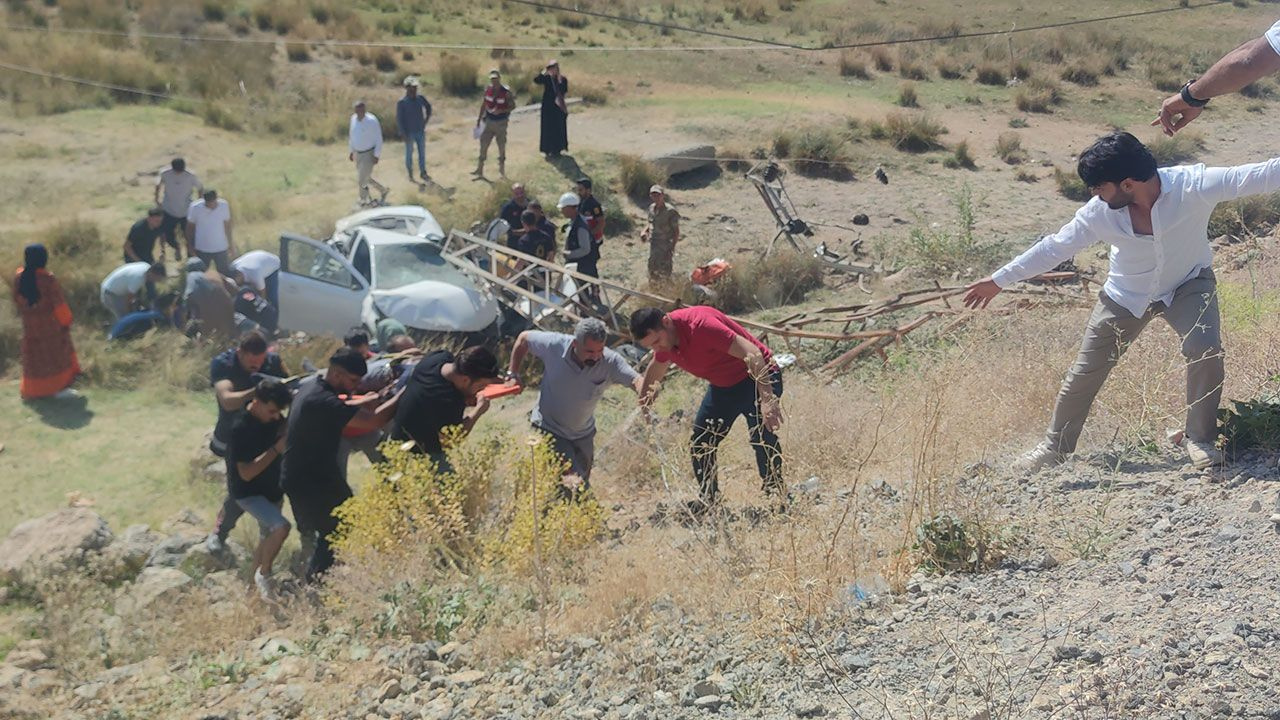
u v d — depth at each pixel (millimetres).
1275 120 24531
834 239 16609
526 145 20453
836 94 25781
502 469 6371
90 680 4965
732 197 18797
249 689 4504
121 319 11594
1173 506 4152
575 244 12891
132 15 28484
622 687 3836
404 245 12898
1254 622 3172
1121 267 4527
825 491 5809
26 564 6449
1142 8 36781
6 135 19594
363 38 28125
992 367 7117
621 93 24844
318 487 5883
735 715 3412
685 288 13594
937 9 37000
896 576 4117
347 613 5141
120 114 21391
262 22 28547
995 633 3512
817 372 9742
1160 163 20859
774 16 35344
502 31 30906
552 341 6316
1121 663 3100
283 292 11867
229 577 6254
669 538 5480
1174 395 5312
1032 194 19156
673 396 10000
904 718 3102
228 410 6789
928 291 10875
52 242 14180
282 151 20188
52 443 9289
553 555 5285
